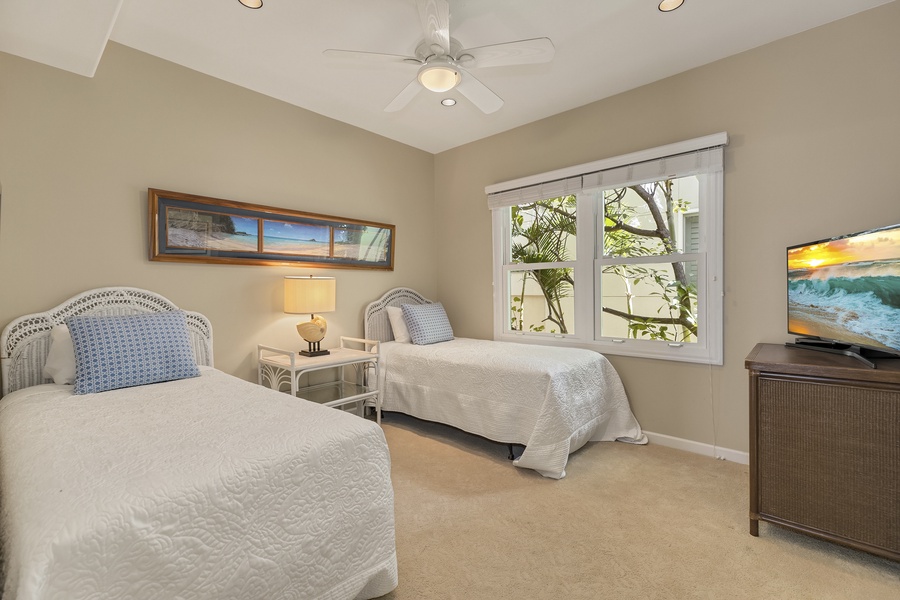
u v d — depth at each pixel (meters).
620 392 3.04
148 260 2.55
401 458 2.73
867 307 1.74
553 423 2.45
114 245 2.44
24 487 1.07
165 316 2.28
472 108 3.32
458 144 4.13
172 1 2.08
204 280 2.79
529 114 3.43
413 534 1.89
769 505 1.83
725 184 2.66
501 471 2.54
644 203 3.07
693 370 2.81
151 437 1.36
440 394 3.03
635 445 2.94
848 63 2.26
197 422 1.51
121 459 1.20
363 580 1.42
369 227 3.74
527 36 2.38
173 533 1.04
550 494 2.24
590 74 2.81
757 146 2.54
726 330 2.67
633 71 2.79
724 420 2.70
